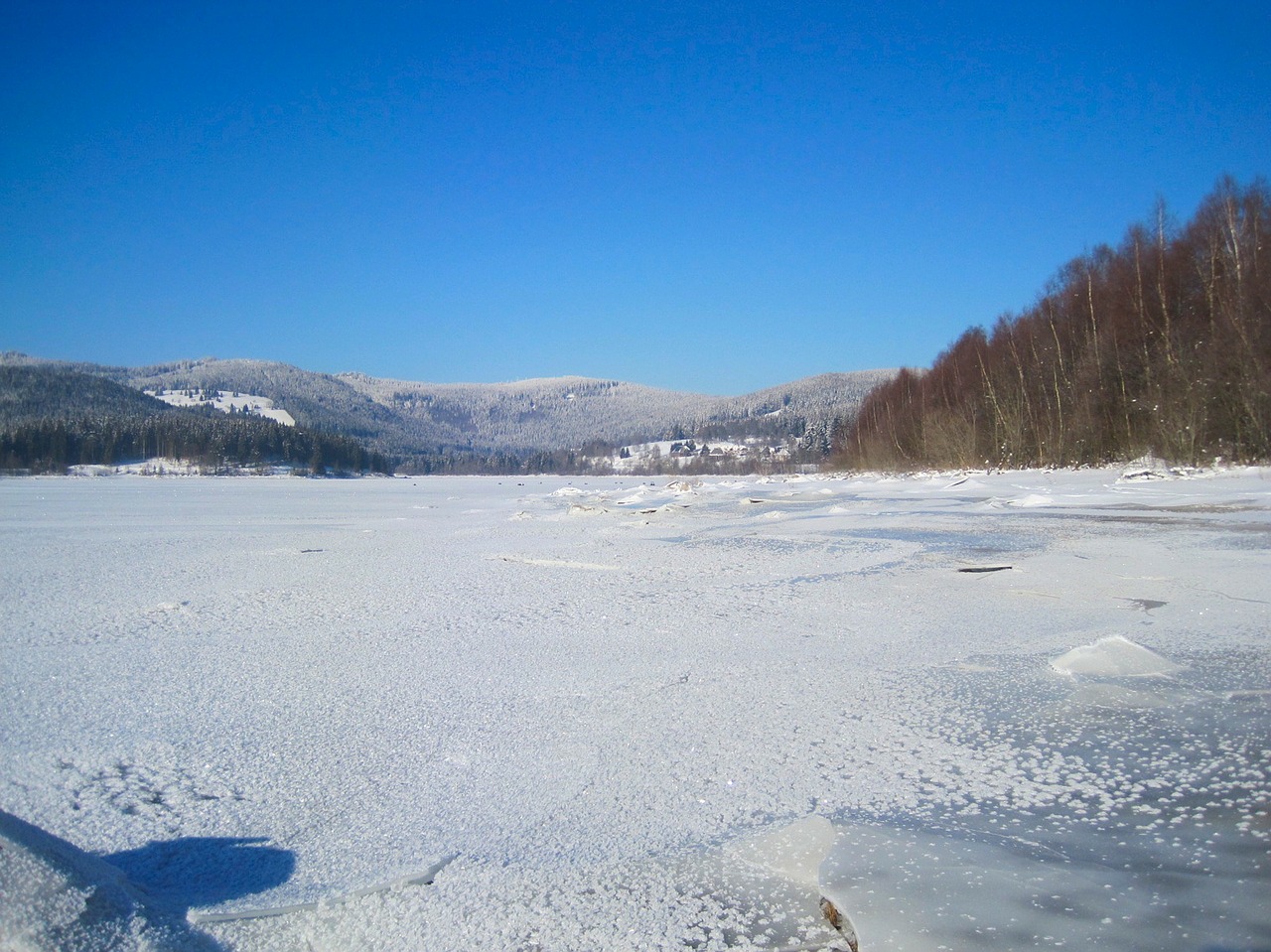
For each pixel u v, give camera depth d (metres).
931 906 2.81
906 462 54.75
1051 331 43.06
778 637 7.15
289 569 12.51
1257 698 5.08
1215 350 28.27
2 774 4.22
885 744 4.50
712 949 2.65
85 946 2.54
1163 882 2.99
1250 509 17.41
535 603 9.16
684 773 4.14
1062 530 14.92
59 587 10.77
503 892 3.02
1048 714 4.93
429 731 4.84
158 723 5.03
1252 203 30.47
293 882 3.13
